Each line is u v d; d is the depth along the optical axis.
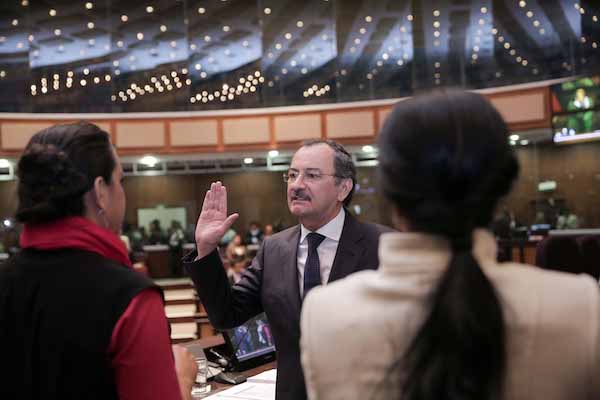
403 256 0.76
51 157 1.05
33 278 1.05
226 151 11.91
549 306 0.72
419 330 0.70
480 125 0.75
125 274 1.04
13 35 12.15
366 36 12.79
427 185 0.74
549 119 10.39
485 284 0.70
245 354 2.38
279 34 13.13
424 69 12.40
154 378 1.01
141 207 13.87
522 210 11.88
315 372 0.78
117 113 11.84
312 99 12.77
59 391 1.00
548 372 0.71
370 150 12.08
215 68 13.15
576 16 11.41
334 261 1.71
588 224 11.42
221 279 1.67
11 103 11.90
